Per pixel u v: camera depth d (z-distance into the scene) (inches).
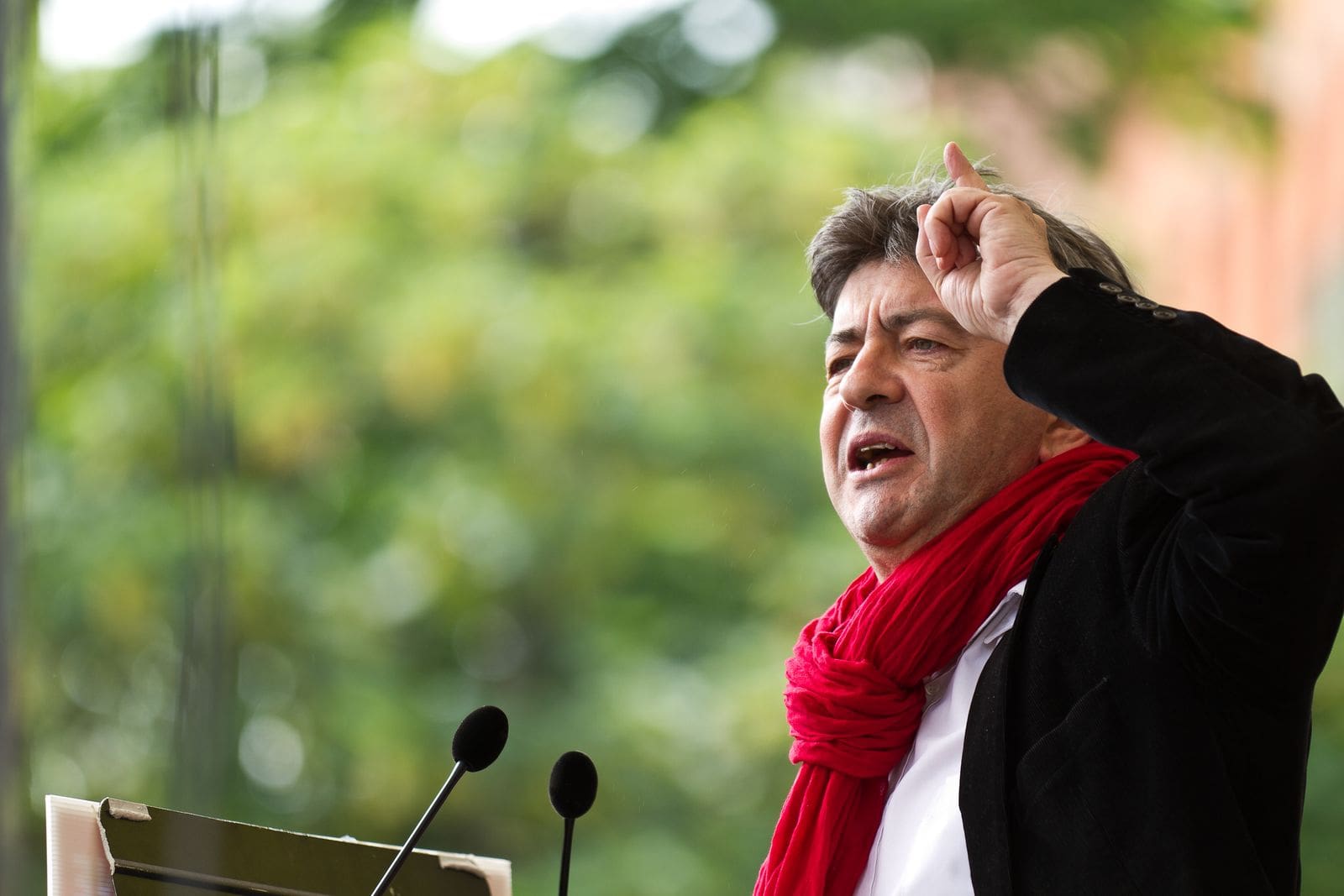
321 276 1106.7
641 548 1093.1
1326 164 1269.7
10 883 205.6
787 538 1083.3
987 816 240.5
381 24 1222.9
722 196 1141.7
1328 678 1038.4
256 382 1087.0
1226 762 231.1
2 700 206.8
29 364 215.3
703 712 1048.2
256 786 1035.3
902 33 1181.1
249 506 1071.6
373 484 1098.1
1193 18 1219.9
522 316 1118.4
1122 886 227.5
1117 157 1233.4
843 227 289.3
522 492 1092.5
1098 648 240.7
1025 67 1192.2
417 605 1095.0
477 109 1194.0
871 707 269.1
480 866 279.6
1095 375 225.8
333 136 1152.2
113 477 998.4
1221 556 217.5
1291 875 234.4
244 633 1055.6
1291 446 211.6
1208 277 1278.3
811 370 1105.4
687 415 1091.9
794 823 275.0
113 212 1039.0
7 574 209.2
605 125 1205.1
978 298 245.4
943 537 275.6
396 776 1047.0
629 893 1018.7
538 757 1058.7
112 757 943.0
